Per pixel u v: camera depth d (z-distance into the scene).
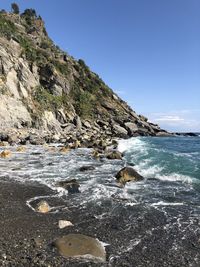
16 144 46.44
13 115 62.78
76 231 11.24
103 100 110.88
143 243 10.16
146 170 22.14
